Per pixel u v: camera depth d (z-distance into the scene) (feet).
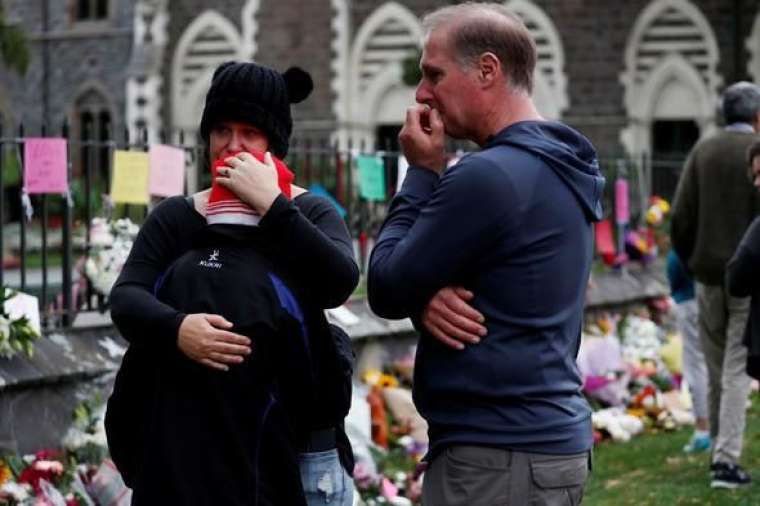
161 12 163.12
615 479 43.91
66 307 37.83
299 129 159.63
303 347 20.68
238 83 20.99
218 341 19.86
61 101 175.01
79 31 173.27
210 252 20.68
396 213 20.51
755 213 41.16
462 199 19.44
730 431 40.57
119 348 37.22
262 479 20.27
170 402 20.34
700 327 42.37
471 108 20.25
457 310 19.58
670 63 147.74
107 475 33.06
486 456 19.42
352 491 22.30
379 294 19.92
